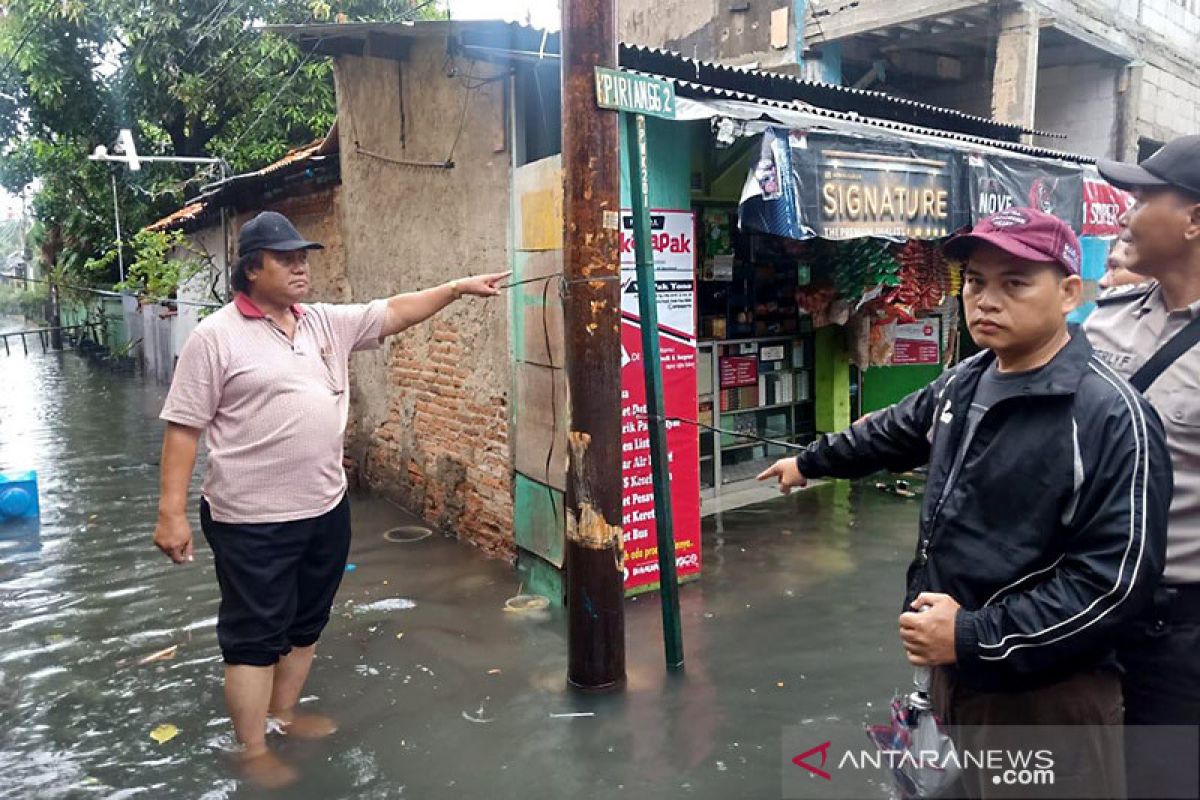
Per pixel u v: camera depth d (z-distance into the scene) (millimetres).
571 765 3203
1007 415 1817
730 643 4219
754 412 7148
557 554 4816
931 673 2039
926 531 1974
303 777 3186
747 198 4266
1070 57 11078
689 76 5375
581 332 3605
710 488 6773
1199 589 2049
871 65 10734
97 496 7484
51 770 3271
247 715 3307
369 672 4020
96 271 19281
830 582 4996
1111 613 1638
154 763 3309
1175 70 12039
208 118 14547
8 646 4418
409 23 5000
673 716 3535
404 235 6320
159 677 4051
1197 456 2057
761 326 7047
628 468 4734
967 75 11281
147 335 16578
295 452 3254
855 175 4758
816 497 6742
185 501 3240
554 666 4031
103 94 14688
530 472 5055
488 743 3379
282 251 3174
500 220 5180
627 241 4598
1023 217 1768
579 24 3461
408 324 3770
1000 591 1803
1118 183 2176
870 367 7547
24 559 5793
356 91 6703
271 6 13180
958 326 7910
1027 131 8273
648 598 4809
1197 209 2059
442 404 6047
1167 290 2182
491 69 5078
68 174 16234
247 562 3236
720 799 2963
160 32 13086
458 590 5023
